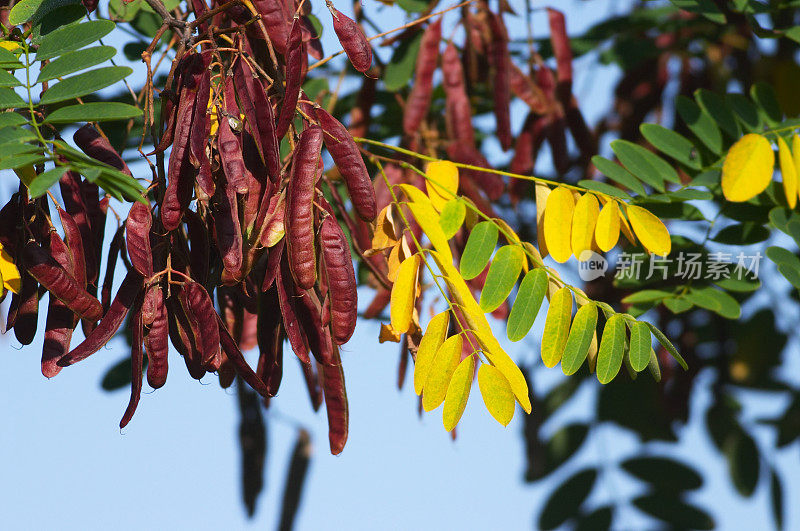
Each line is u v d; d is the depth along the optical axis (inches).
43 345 61.0
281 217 59.8
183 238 61.1
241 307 64.6
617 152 66.9
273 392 63.3
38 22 61.5
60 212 60.9
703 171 67.9
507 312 69.7
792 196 65.1
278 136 59.8
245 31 61.6
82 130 60.6
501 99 70.7
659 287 68.4
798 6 68.4
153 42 60.8
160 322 60.4
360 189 60.7
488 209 69.4
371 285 69.5
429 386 61.2
